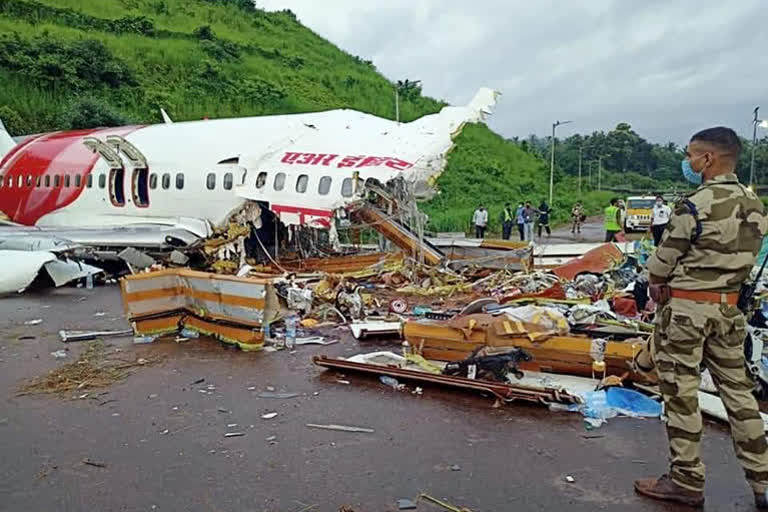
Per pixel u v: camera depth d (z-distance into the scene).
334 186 12.32
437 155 12.39
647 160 102.38
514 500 4.05
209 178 14.39
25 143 19.34
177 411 5.75
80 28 42.75
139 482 4.36
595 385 6.05
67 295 12.16
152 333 8.56
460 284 11.53
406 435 5.12
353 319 9.35
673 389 3.82
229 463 4.64
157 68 41.03
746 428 3.78
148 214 15.66
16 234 14.63
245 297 7.81
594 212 49.44
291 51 55.84
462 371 6.28
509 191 47.84
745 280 3.73
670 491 3.95
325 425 5.36
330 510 3.95
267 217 14.61
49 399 6.12
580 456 4.68
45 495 4.19
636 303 9.09
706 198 3.59
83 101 32.19
